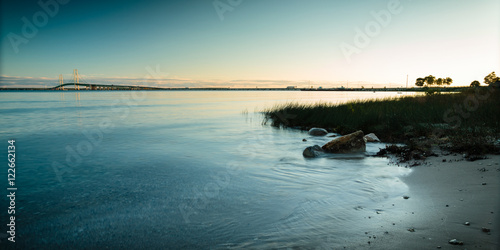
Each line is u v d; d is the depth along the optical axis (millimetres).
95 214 4125
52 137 11844
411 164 6539
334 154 8125
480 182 4590
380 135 10742
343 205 4164
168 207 4336
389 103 18188
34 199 4781
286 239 3162
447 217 3367
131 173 6418
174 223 3752
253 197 4688
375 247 2789
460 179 4902
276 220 3730
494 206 3525
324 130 12344
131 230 3578
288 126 15312
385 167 6449
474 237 2787
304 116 16828
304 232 3316
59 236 3457
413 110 14141
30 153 8781
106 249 3113
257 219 3791
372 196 4512
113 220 3898
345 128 12508
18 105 35625
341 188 4996
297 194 4762
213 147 9586
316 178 5703
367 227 3328
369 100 21078
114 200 4695
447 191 4367
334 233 3229
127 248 3123
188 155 8336
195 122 17547
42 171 6668
